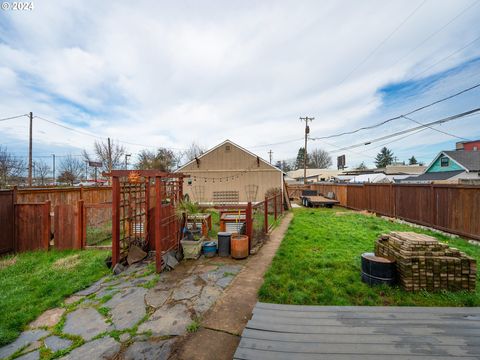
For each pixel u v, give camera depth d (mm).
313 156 61156
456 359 1753
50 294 3455
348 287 3316
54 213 5836
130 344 2307
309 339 2045
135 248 4984
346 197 13523
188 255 4871
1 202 5641
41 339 2461
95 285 3799
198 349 2205
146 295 3332
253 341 2031
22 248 5852
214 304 3014
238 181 14023
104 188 10914
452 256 3256
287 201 13250
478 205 5594
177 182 5664
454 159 19906
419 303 2930
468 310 2572
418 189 7637
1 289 3623
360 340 2016
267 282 3508
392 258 3512
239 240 4770
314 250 5129
